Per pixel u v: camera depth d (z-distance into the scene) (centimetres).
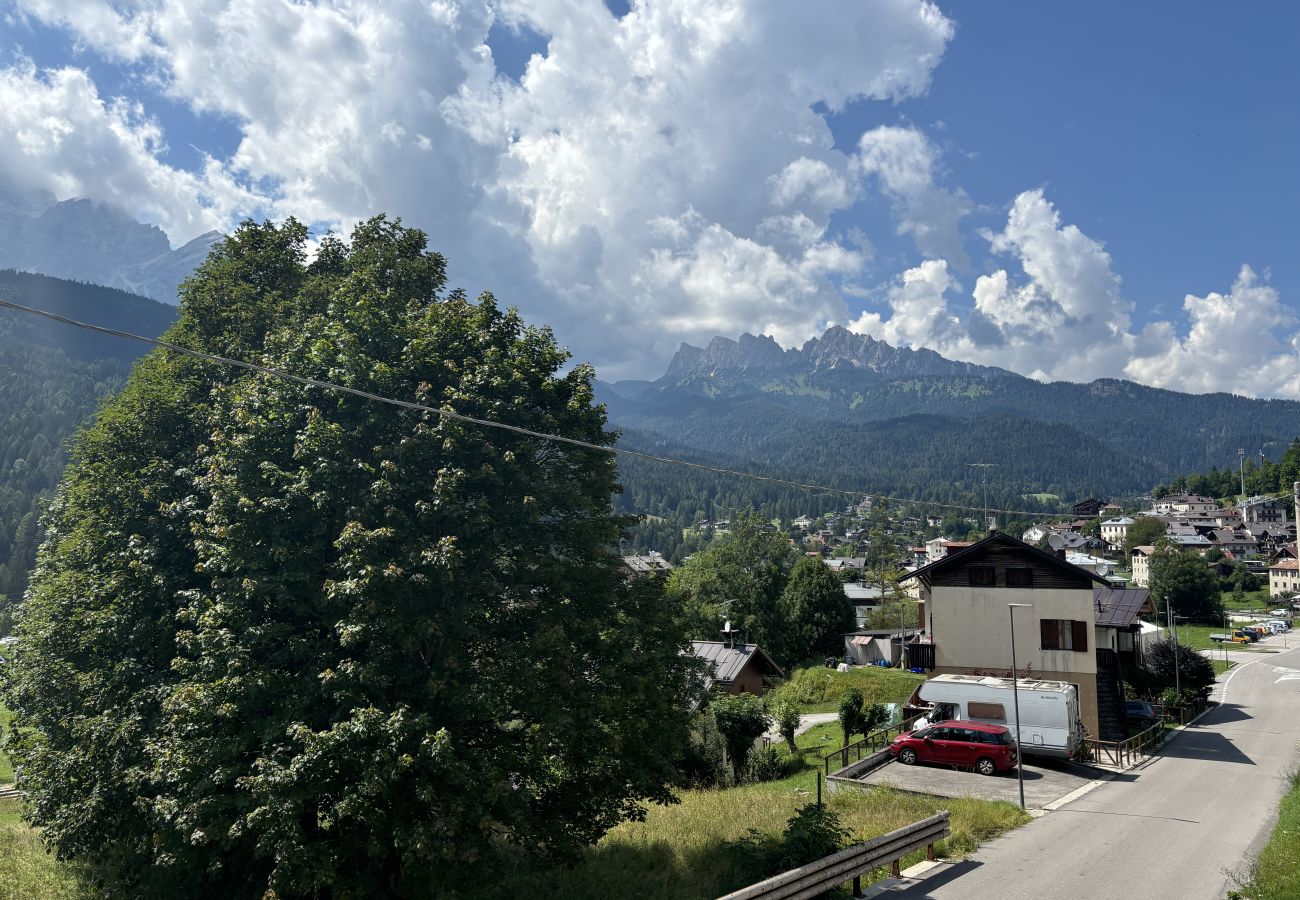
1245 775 3591
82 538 2453
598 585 2292
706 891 1947
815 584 9881
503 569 2056
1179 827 2508
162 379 2597
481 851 1964
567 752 2028
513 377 2211
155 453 2475
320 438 2002
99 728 2081
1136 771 3684
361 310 2222
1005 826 2438
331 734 1709
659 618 2325
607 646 2173
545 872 2283
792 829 1736
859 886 1716
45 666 2350
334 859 1848
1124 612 4747
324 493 1972
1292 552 16338
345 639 1791
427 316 2292
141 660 2247
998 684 3888
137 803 1916
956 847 2136
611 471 2428
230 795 1823
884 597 11875
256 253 2908
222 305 2717
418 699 1969
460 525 2041
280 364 2214
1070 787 3247
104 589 2264
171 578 2250
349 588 1819
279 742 1828
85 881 2562
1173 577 12750
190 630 2170
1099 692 4659
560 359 2462
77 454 2639
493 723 2092
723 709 4178
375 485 1942
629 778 2150
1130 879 1903
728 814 2730
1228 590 16525
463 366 2253
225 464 2058
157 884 2309
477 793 1823
